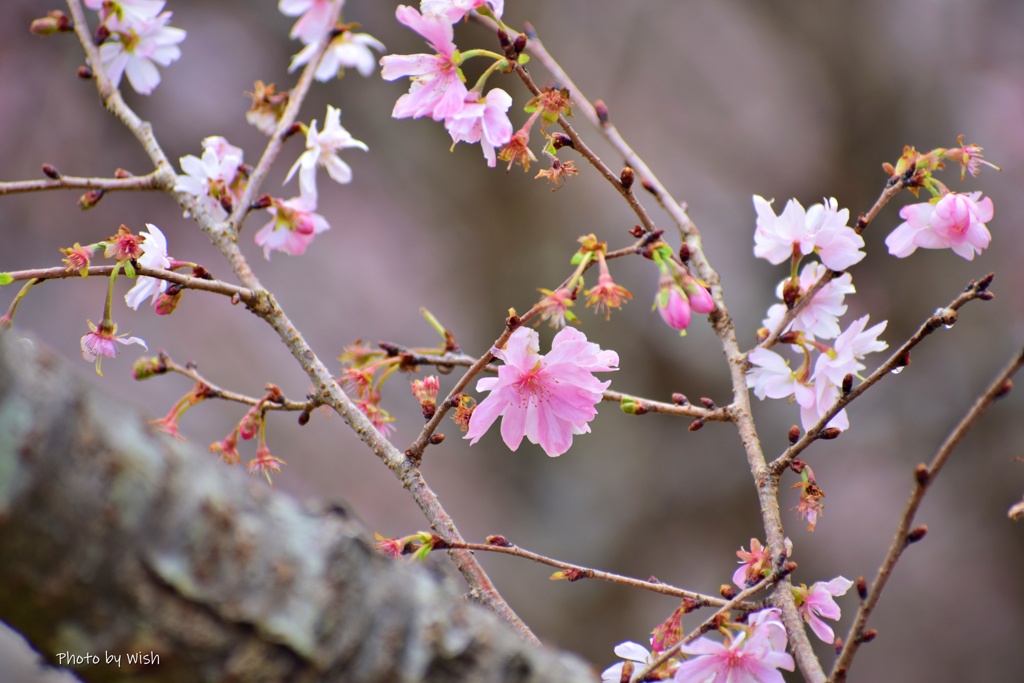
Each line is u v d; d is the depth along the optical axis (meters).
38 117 9.70
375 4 9.72
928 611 9.20
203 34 10.46
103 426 1.40
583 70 10.62
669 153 10.47
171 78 10.18
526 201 9.94
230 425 9.28
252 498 1.50
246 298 2.61
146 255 2.57
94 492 1.37
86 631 1.40
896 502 9.23
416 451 2.50
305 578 1.48
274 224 2.93
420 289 10.16
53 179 2.68
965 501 9.20
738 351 2.65
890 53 10.34
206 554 1.43
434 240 10.20
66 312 9.36
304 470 9.05
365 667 1.49
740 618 2.46
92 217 9.70
